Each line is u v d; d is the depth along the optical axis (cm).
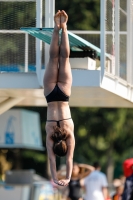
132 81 3900
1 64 3512
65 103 2961
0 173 7219
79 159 9531
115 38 3578
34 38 3506
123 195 3666
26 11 3512
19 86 3450
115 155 8019
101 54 3322
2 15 3516
